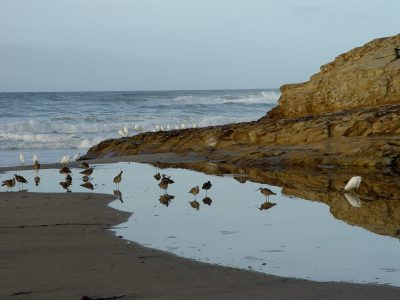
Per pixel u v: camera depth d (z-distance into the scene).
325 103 36.47
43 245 11.48
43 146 42.41
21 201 16.97
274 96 117.19
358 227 13.50
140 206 16.45
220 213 15.47
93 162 30.25
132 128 56.19
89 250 11.14
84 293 8.32
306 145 28.03
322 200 17.44
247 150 29.69
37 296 8.16
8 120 60.91
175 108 83.44
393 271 9.80
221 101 108.25
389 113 27.58
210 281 9.05
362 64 36.09
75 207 16.02
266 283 8.95
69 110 77.56
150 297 8.15
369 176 22.44
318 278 9.37
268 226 13.73
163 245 11.73
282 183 21.19
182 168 26.91
